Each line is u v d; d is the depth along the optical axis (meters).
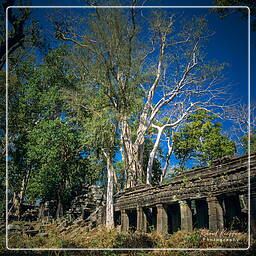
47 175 24.34
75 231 19.17
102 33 18.95
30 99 26.62
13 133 26.19
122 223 17.92
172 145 30.06
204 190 11.77
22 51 18.28
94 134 19.84
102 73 19.42
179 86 26.44
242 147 28.09
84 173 26.36
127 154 22.97
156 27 24.30
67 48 23.19
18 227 19.00
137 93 20.72
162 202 14.10
